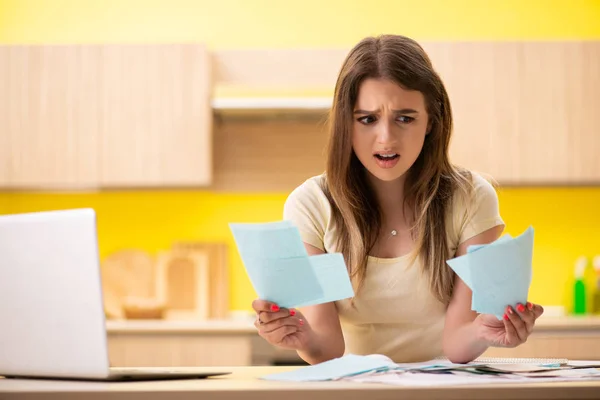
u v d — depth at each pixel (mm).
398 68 1816
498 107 4316
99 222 4676
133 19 4707
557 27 4699
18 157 4297
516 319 1555
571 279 4652
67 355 1512
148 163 4289
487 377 1474
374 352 2043
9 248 1551
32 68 4305
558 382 1398
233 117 4570
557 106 4316
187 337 3945
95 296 1475
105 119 4297
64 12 4707
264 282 1564
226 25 4703
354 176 1984
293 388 1324
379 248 2006
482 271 1486
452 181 1991
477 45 4324
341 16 4695
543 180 4312
